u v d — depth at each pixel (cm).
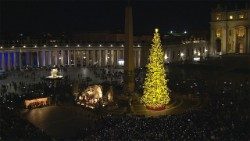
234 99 6134
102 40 13425
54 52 12012
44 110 6212
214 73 8450
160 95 6106
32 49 11362
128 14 6794
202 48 13900
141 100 6519
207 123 4488
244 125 4409
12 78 9306
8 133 4222
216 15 12225
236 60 9506
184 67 9444
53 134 4866
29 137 4138
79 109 6247
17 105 6288
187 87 7519
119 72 10044
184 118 4769
